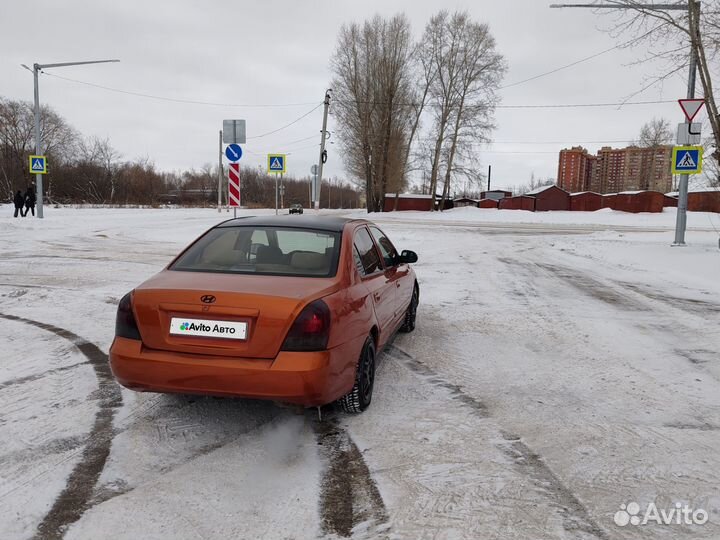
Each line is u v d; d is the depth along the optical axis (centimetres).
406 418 386
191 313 328
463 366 509
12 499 274
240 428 364
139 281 961
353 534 251
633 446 346
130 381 335
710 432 370
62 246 1569
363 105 4631
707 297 899
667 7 1266
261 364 317
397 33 4550
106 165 6869
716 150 1342
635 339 620
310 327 321
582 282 1053
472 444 346
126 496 279
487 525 259
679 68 1321
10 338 580
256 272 377
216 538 246
